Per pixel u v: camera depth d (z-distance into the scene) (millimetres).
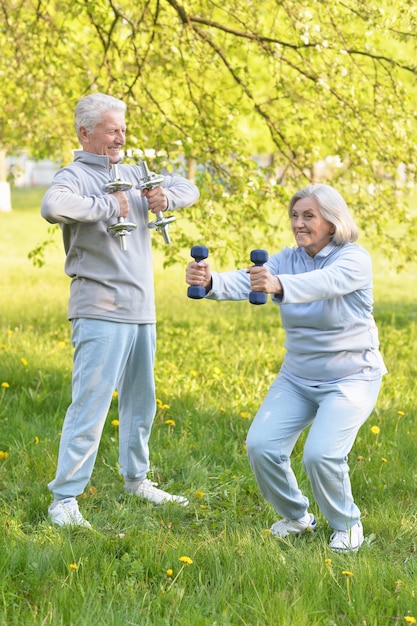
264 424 4492
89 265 4730
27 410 6824
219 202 8633
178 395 7273
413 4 7746
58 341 10117
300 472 5617
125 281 4770
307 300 4066
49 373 7922
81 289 4762
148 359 5008
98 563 4145
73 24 10617
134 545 4355
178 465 5809
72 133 10492
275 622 3621
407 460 6023
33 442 6027
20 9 9734
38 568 4027
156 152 8555
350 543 4504
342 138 8984
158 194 4738
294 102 9055
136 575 4055
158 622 3609
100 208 4465
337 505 4484
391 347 10328
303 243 4402
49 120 10430
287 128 9383
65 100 9898
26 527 4691
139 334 4945
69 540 4301
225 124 8992
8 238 26359
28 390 7402
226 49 9555
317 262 4445
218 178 8742
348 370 4473
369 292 4438
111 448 5984
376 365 4535
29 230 28531
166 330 10867
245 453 6027
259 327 12078
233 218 8906
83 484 4852
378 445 6191
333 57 8531
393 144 8891
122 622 3580
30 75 9891
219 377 7945
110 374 4777
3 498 5129
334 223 4340
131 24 8891
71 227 4730
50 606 3637
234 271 4441
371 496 5340
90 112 4723
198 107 9070
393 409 7242
